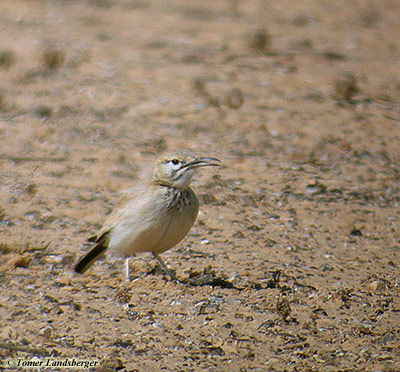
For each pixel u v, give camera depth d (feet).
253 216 42.22
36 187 43.27
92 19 81.61
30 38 70.59
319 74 67.56
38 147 49.21
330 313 31.40
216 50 72.23
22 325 28.84
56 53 63.36
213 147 51.39
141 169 46.88
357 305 32.27
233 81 63.16
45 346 27.48
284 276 35.01
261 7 96.78
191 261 36.17
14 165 46.29
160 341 28.45
